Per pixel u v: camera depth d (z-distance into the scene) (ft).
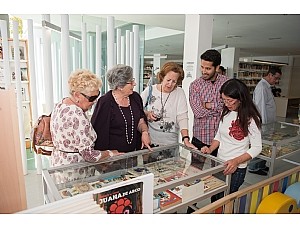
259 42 25.89
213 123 7.47
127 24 18.13
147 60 45.01
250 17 14.62
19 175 2.19
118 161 5.24
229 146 5.91
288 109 39.11
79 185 4.37
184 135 6.94
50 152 5.74
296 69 42.24
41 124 5.50
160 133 7.23
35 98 11.06
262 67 39.37
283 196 4.66
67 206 2.37
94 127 5.83
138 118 6.45
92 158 4.87
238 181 5.96
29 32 10.43
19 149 2.17
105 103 5.91
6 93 2.10
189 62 12.36
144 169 5.32
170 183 4.42
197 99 7.55
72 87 4.85
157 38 25.35
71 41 12.66
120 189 2.74
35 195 9.43
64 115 4.78
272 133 10.78
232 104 5.58
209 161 5.55
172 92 7.27
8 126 2.15
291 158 12.65
